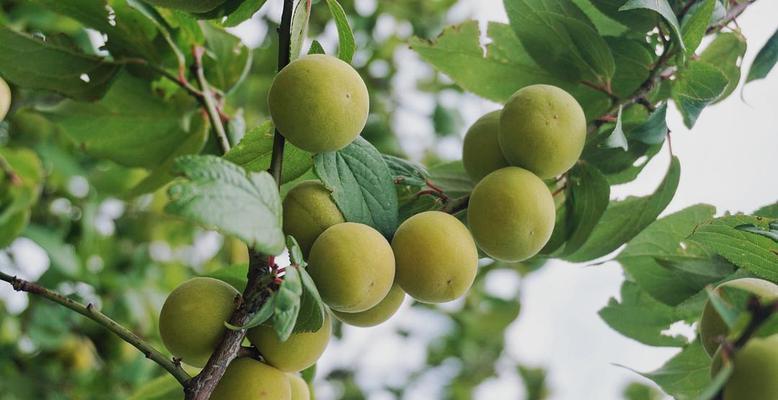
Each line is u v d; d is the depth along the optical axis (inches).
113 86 34.9
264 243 26.0
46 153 44.5
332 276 27.4
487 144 30.3
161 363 27.4
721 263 31.8
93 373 47.0
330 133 27.8
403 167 30.9
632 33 32.3
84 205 46.5
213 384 27.0
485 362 63.6
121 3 33.5
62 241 46.0
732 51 32.9
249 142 29.3
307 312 27.1
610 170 31.9
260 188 26.3
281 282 26.8
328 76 27.7
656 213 31.7
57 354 46.3
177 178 35.9
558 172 29.8
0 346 45.3
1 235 40.3
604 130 32.2
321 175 28.5
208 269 53.8
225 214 25.6
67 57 33.2
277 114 27.7
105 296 47.0
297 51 28.8
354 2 52.6
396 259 28.5
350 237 27.6
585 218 31.6
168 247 54.2
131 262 49.9
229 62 35.4
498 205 28.9
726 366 24.8
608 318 34.1
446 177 32.0
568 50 32.1
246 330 27.6
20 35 32.6
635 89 32.3
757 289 27.0
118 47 34.1
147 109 35.3
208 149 35.9
